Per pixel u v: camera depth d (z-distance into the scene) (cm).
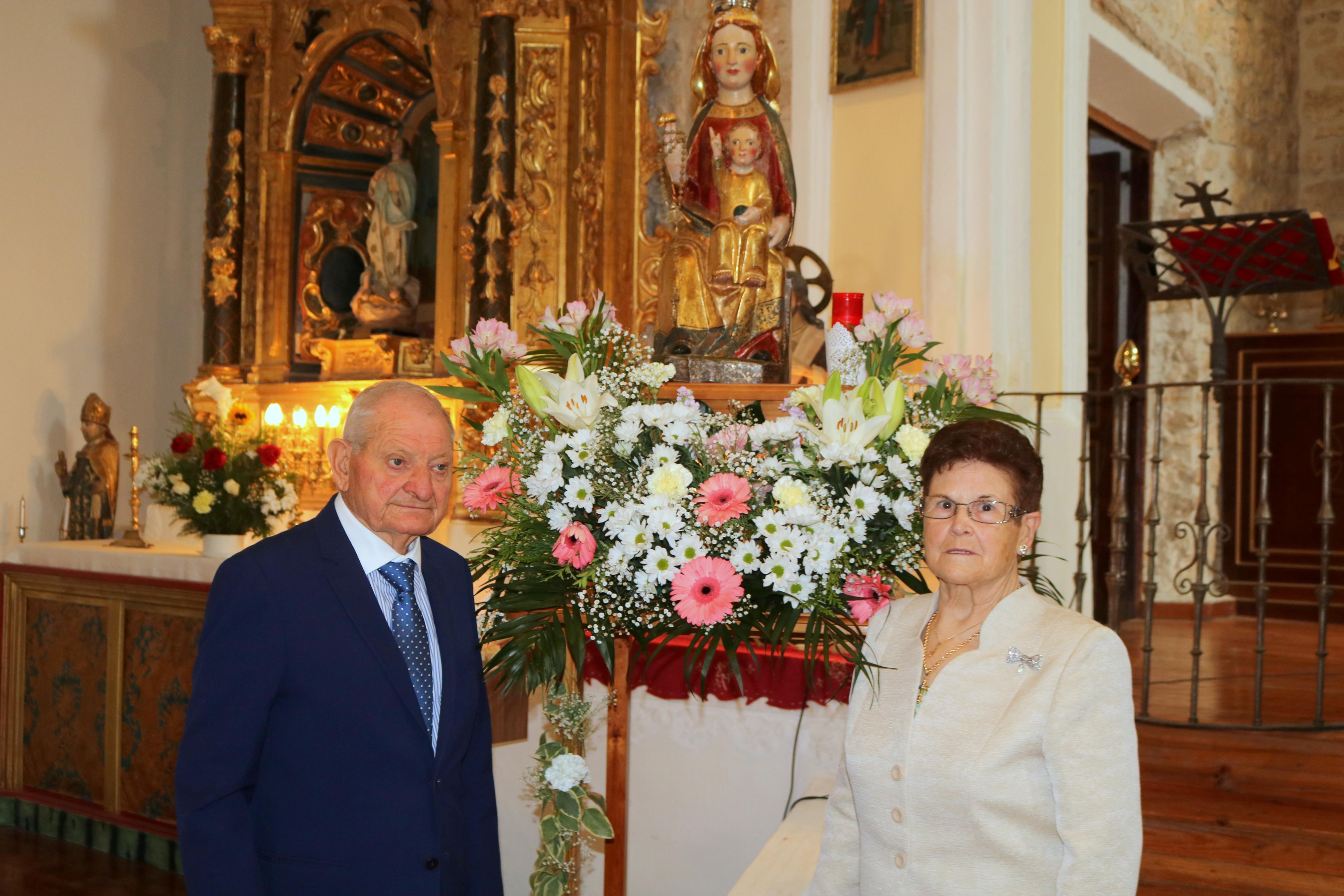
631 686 344
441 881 193
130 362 701
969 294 480
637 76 552
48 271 659
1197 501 681
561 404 208
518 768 373
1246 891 285
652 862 348
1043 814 167
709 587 197
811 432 207
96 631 523
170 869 491
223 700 187
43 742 542
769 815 333
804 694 310
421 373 596
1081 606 415
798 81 530
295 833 189
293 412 627
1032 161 521
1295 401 660
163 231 722
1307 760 312
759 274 327
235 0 651
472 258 562
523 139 566
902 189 504
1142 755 328
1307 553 654
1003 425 186
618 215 553
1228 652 514
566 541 205
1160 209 691
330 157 666
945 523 181
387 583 206
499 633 217
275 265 645
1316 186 777
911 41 497
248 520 502
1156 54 622
